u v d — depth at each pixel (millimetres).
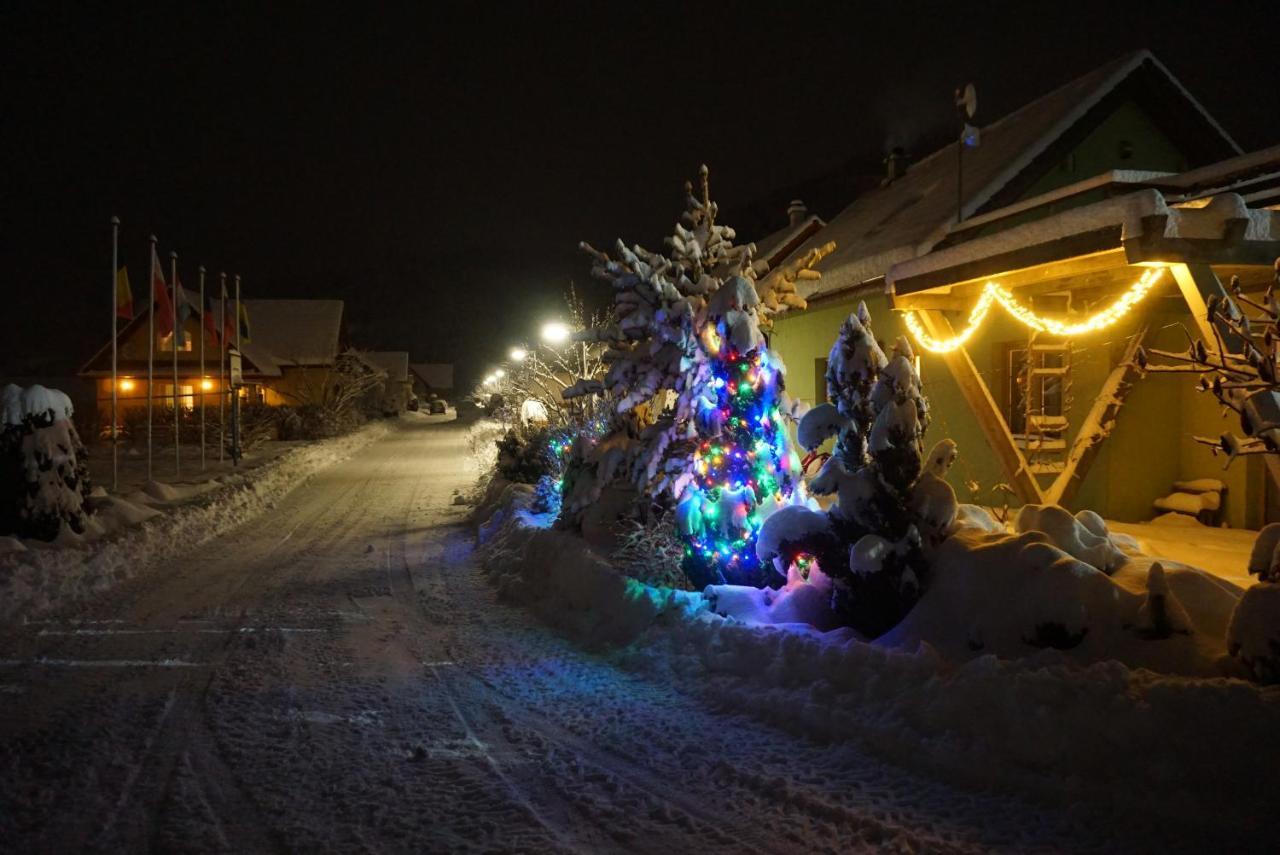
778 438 7617
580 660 6965
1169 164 15016
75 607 9078
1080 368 10969
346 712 5848
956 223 13586
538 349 21625
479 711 5824
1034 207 11695
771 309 8891
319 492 20094
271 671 6805
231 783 4715
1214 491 10062
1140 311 9914
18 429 11500
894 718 4805
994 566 5598
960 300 10031
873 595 6055
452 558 11820
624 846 3891
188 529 13430
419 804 4402
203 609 8969
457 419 63031
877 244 15547
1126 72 14148
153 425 32719
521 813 4262
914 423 6059
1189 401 10586
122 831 4184
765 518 7336
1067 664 4852
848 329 6547
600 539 9633
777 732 5141
